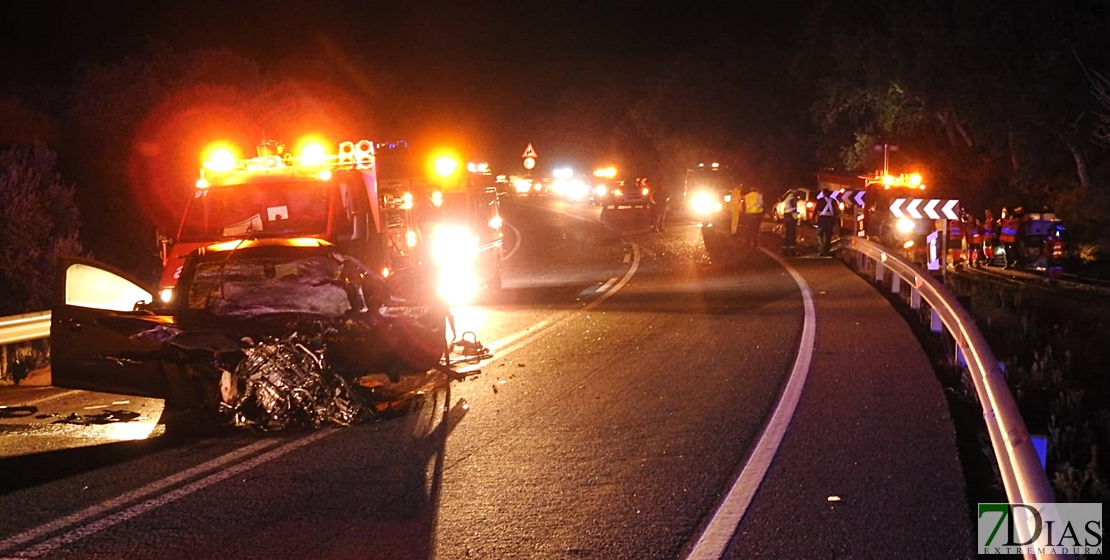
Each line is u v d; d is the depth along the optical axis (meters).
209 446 9.13
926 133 45.56
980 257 31.02
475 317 17.73
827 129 52.09
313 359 9.80
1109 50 31.95
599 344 14.24
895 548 6.18
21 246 19.58
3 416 10.48
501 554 6.32
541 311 18.28
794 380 11.14
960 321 10.83
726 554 6.18
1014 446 6.09
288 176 14.43
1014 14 34.78
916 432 8.80
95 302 12.13
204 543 6.60
